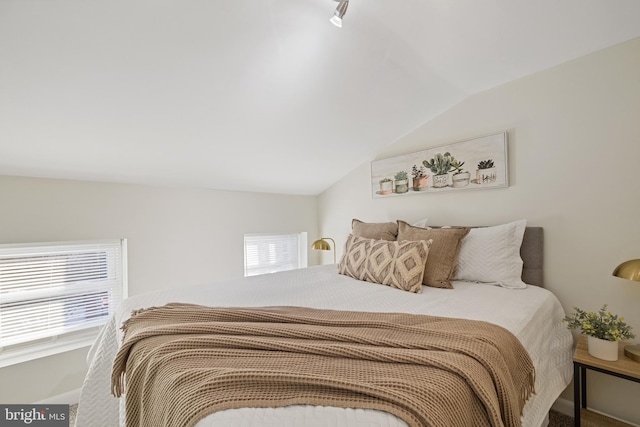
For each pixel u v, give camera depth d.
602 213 1.72
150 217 2.49
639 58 1.60
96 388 1.45
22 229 1.92
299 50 1.59
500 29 1.55
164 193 2.57
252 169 2.72
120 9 1.19
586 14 1.45
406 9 1.41
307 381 0.70
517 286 1.81
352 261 2.19
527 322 1.28
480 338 0.96
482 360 0.84
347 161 3.07
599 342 1.42
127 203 2.36
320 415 0.62
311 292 1.74
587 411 1.71
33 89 1.40
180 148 2.14
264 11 1.35
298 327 1.03
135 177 2.33
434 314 1.29
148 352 0.98
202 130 2.02
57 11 1.13
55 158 1.87
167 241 2.58
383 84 2.00
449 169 2.41
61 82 1.40
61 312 2.13
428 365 0.78
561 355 1.65
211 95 1.74
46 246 2.07
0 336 1.91
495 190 2.18
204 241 2.81
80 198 2.14
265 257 3.46
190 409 0.66
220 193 2.93
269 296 1.65
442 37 1.61
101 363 1.47
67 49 1.27
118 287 2.39
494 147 2.15
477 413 0.74
